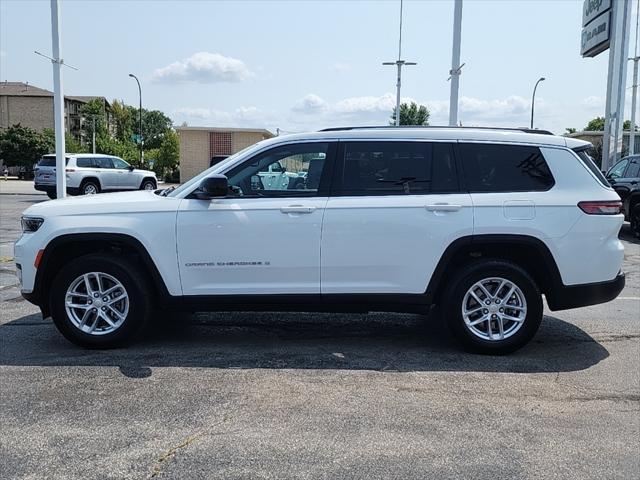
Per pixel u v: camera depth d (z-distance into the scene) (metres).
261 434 3.71
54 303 5.18
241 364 4.96
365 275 5.14
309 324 6.23
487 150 5.22
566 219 5.05
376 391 4.41
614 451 3.55
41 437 3.64
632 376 4.77
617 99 19.94
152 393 4.33
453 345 5.54
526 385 4.56
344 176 5.19
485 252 5.27
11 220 16.14
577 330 6.09
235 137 46.88
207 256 5.12
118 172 24.30
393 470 3.29
